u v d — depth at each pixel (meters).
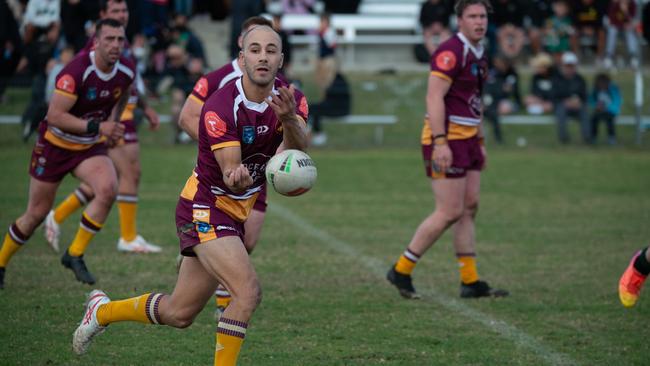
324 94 64.06
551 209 42.12
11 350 19.73
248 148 16.72
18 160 53.34
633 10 75.75
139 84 31.22
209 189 16.84
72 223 37.06
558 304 25.09
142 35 66.00
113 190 26.02
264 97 16.47
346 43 85.44
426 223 25.47
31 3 62.09
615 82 71.19
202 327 22.20
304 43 84.19
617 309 24.53
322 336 21.50
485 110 64.44
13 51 61.41
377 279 28.20
